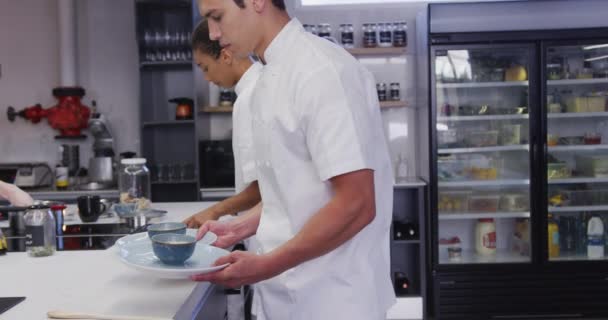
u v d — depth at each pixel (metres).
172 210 2.44
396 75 4.07
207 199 3.78
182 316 1.04
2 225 2.05
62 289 1.16
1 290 1.15
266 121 1.16
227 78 2.08
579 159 3.91
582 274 3.55
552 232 3.77
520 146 3.66
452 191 3.84
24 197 1.89
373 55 4.05
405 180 3.82
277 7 1.17
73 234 1.85
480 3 3.55
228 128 4.18
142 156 3.83
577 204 3.79
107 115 4.32
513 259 3.71
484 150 3.67
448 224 4.07
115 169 4.00
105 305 1.04
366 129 1.07
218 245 1.39
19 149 4.29
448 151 3.66
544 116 3.53
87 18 4.30
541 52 3.49
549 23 3.57
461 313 3.55
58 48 4.27
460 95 3.91
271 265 1.02
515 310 3.55
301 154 1.15
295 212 1.16
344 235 1.05
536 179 3.56
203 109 3.87
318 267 1.17
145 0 3.79
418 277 3.90
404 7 4.06
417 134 4.03
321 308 1.18
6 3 4.29
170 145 4.21
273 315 1.25
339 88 1.06
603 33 3.45
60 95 4.09
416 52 3.99
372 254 1.23
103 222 2.13
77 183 4.04
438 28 3.58
